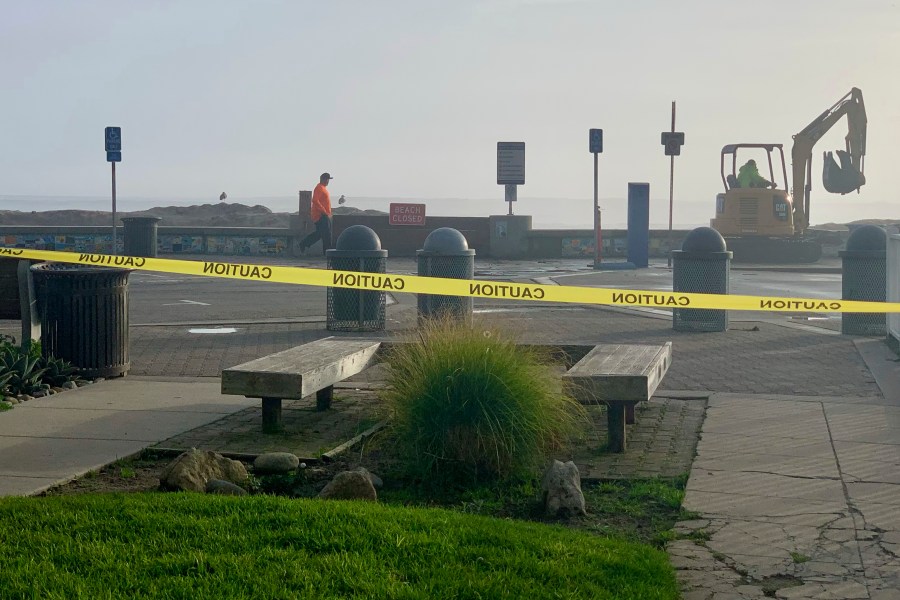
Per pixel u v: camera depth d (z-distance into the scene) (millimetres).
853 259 14922
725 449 8047
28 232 34000
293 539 5430
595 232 30328
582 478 7258
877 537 5973
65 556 5168
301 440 8352
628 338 14703
